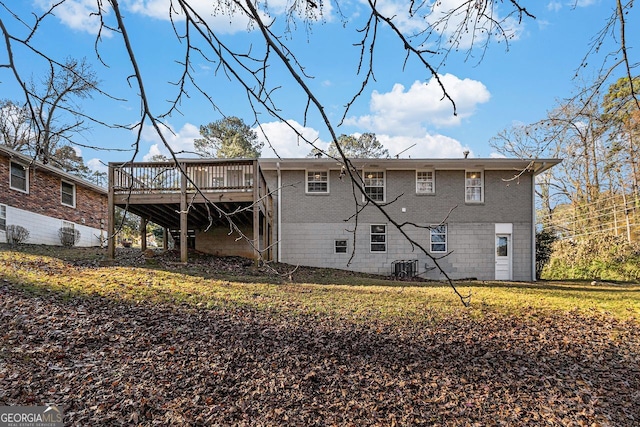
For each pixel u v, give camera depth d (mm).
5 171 13242
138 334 5715
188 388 4477
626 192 18250
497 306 8414
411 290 10266
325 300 8391
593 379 5094
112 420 3832
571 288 11984
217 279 9914
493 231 14875
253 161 10727
